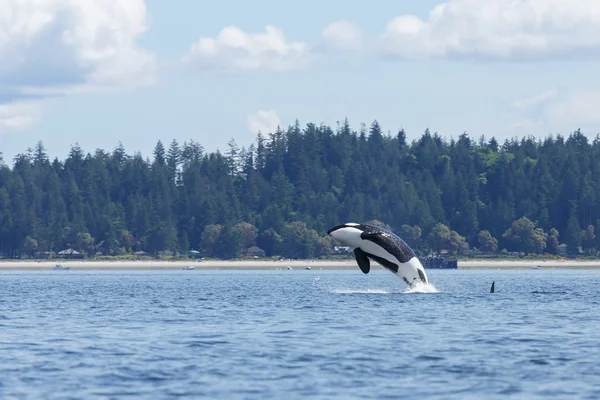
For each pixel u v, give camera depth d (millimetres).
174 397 100688
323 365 120875
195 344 142500
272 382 109000
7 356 129875
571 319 184500
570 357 127750
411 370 117000
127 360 125562
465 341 145500
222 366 120250
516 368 118562
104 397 100688
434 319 182125
